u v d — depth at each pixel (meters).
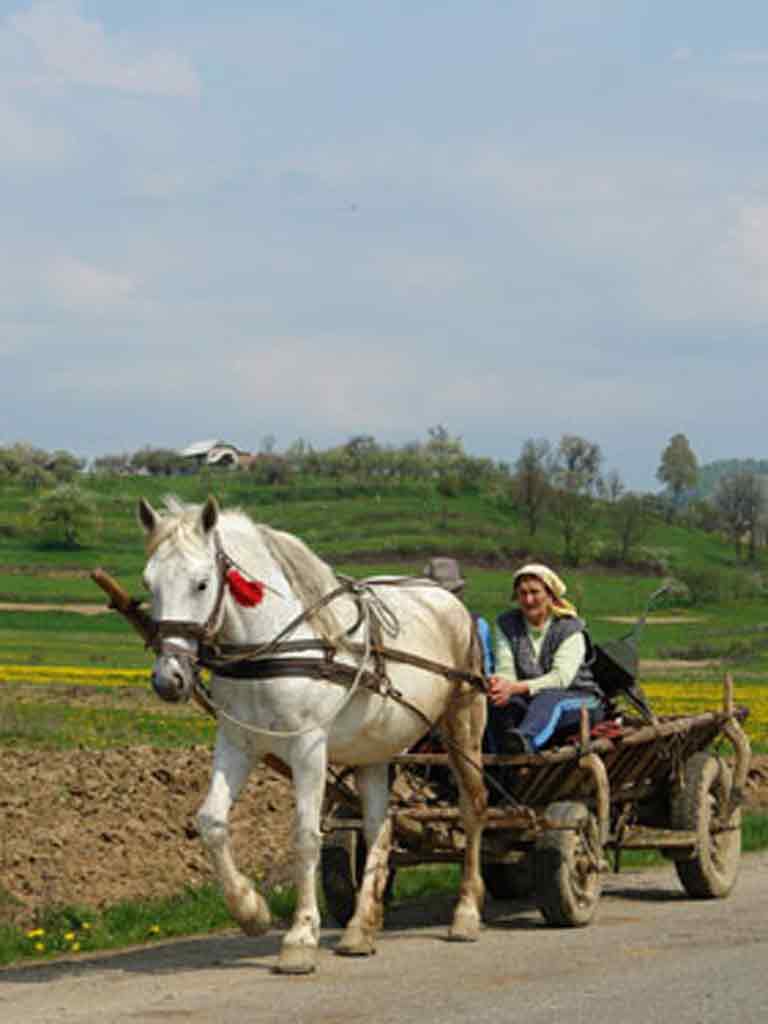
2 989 8.67
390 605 10.25
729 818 12.52
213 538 9.06
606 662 12.27
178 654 8.66
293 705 9.10
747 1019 7.30
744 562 168.00
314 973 8.93
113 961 9.69
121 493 183.25
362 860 10.96
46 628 90.12
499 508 172.38
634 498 168.25
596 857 10.82
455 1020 7.39
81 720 28.91
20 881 12.08
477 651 10.98
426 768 11.72
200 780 17.42
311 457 199.50
